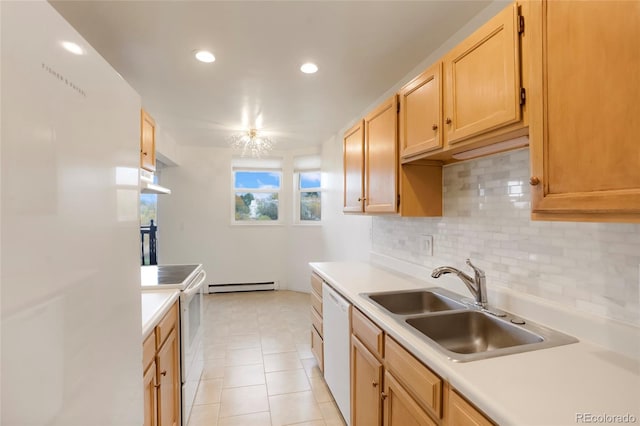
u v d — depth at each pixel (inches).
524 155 52.8
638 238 37.5
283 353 110.2
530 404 28.6
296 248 191.8
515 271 54.4
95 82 25.8
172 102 110.8
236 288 191.5
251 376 94.8
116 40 70.9
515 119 40.0
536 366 35.5
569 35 31.0
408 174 71.7
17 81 17.8
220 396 84.6
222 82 94.1
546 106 33.4
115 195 29.4
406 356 44.3
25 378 18.4
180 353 70.7
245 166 193.3
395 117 71.4
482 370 34.7
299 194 194.1
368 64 82.9
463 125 49.7
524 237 52.7
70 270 22.4
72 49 22.7
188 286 77.1
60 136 21.3
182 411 70.6
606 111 27.9
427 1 58.3
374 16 62.7
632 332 37.3
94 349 25.6
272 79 92.0
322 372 92.8
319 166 183.2
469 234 65.8
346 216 141.5
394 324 49.4
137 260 35.0
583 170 29.8
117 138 30.0
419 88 62.0
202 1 57.9
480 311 54.4
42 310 19.7
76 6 58.9
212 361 104.3
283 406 80.3
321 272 92.4
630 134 26.2
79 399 23.4
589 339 41.8
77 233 23.2
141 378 36.3
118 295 30.0
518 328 47.2
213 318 145.9
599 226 41.6
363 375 60.4
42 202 19.7
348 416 68.7
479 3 59.1
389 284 76.7
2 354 17.0
